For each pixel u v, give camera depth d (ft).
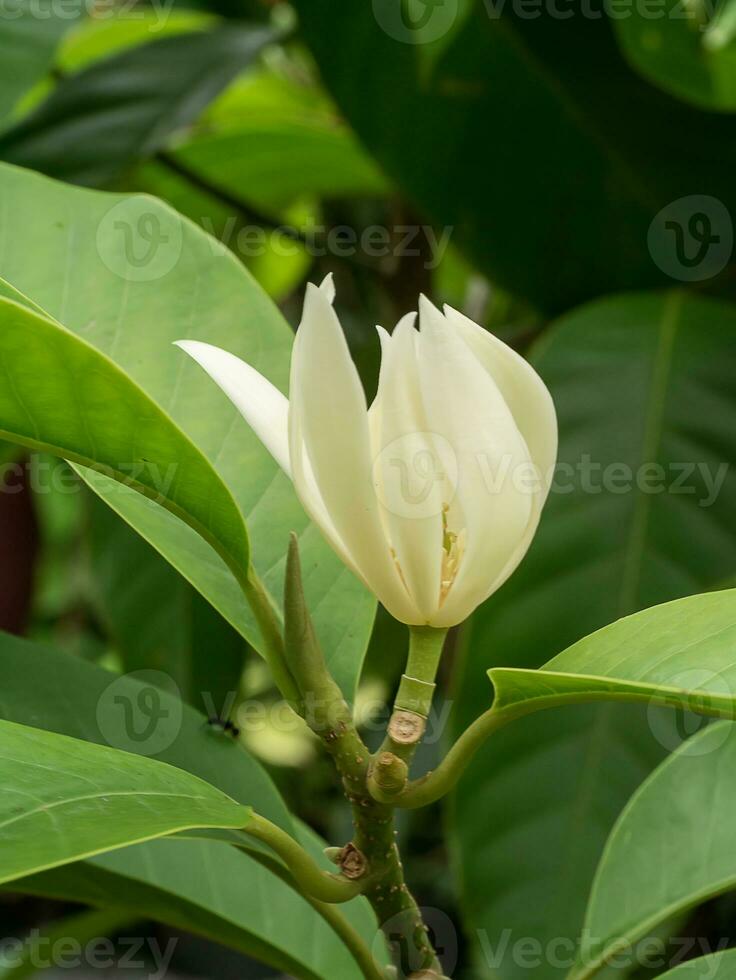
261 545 1.55
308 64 2.71
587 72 2.09
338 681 1.51
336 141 2.62
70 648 3.51
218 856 1.66
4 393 1.35
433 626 1.38
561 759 1.84
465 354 1.35
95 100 2.32
